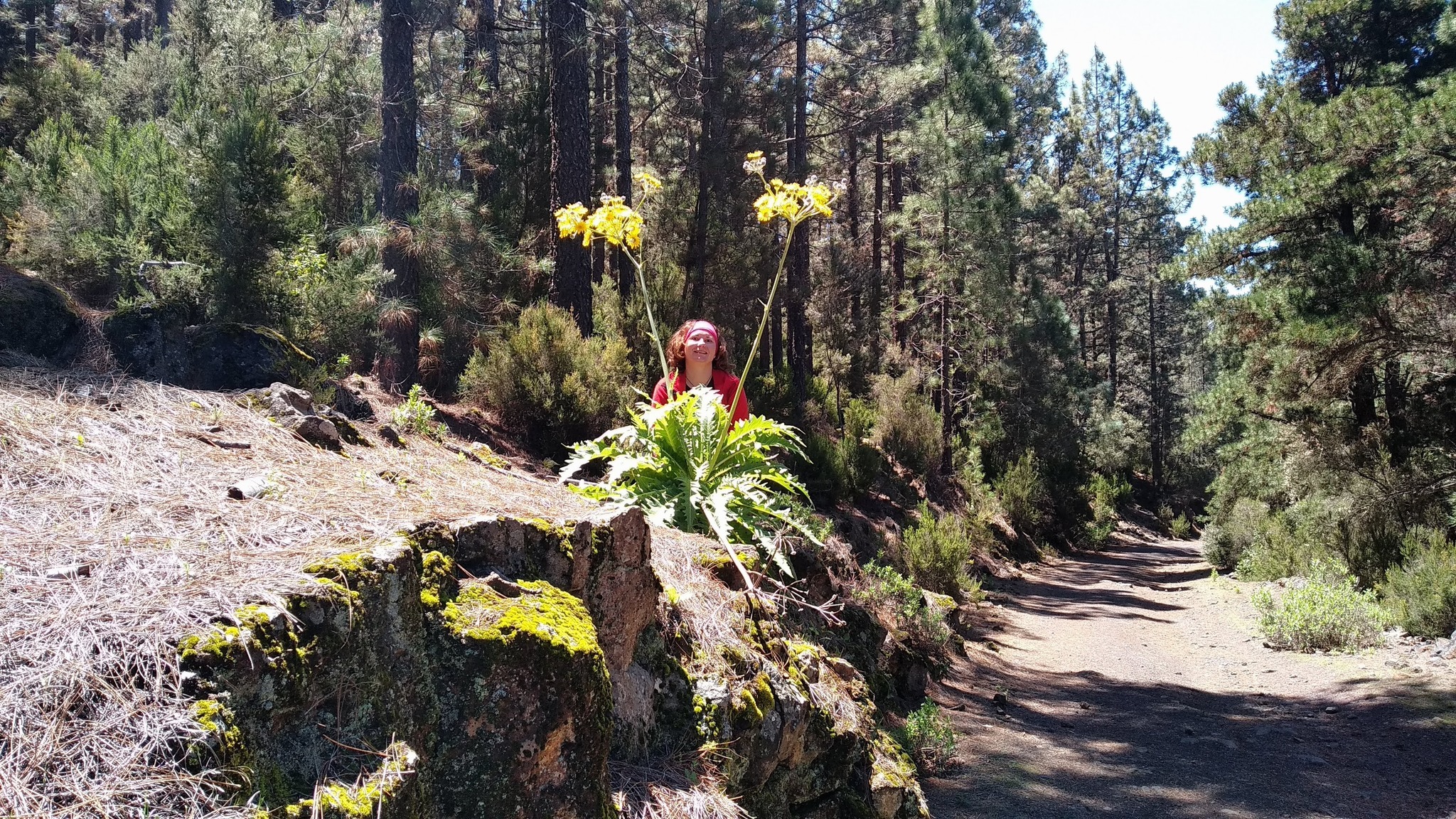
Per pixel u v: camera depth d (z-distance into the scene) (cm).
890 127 2622
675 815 281
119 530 245
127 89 1398
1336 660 941
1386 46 1959
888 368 2816
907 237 2742
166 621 199
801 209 469
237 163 610
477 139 1819
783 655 411
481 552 276
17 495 255
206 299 559
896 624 742
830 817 391
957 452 2686
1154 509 4916
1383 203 1502
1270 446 1791
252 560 232
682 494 457
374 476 341
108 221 615
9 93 1420
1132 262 5472
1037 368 2977
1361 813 510
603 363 1049
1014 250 2773
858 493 1717
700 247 1745
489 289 1212
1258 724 717
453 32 1898
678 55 2042
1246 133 1703
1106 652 1084
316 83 1283
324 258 730
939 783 540
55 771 169
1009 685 830
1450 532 1344
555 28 1241
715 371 524
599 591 304
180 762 176
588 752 256
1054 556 2566
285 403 394
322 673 211
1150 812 507
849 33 2538
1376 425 1570
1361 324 1355
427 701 235
